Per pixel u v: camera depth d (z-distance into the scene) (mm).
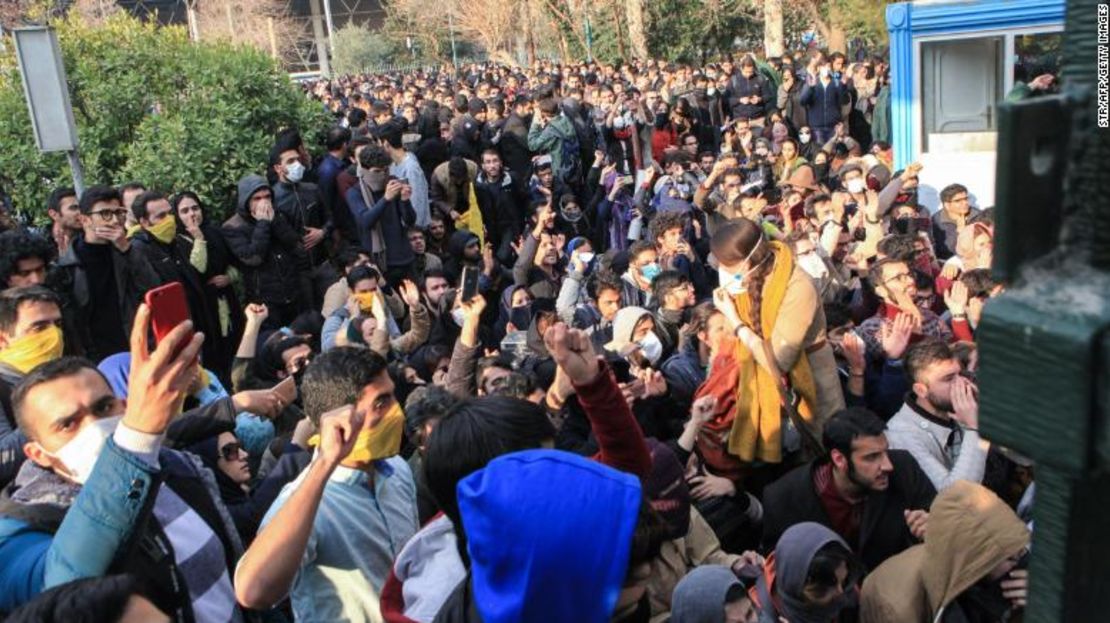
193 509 2539
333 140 8688
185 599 2250
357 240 7973
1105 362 724
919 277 5309
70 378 2242
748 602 2342
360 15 51031
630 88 16188
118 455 1938
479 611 1517
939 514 2779
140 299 5562
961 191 7555
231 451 3312
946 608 2762
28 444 2268
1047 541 788
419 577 2365
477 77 25875
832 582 2652
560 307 6098
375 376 2779
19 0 13406
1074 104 746
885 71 15766
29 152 7320
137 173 7348
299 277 6898
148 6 37312
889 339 4551
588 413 2289
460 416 2139
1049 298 753
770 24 23672
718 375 4004
